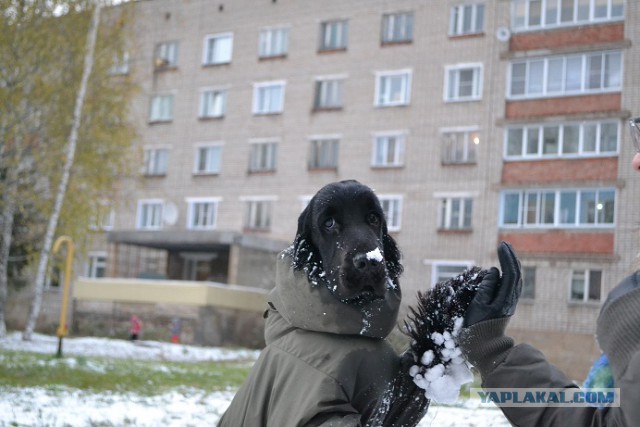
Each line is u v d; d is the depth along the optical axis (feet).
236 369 61.98
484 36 101.81
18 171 78.64
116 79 113.09
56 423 27.07
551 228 94.53
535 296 93.86
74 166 80.94
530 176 96.84
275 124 115.55
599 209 92.43
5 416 27.99
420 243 102.27
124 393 38.55
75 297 113.80
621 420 6.30
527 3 99.35
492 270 7.81
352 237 8.68
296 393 8.79
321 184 110.73
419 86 105.40
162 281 108.17
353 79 110.11
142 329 107.55
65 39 77.92
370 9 110.11
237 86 119.34
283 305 9.40
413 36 106.63
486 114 100.48
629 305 6.38
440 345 8.91
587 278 91.71
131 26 89.56
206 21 122.93
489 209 98.68
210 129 120.67
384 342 9.47
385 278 8.61
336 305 8.88
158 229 122.42
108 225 125.80
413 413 9.44
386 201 105.40
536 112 97.55
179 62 124.06
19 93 74.02
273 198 114.32
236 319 107.86
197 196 120.26
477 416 31.45
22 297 117.60
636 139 7.50
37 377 43.21
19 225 90.63
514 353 7.39
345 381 8.74
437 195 102.06
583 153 94.12
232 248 108.99
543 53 97.30
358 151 108.47
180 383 45.80
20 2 73.46
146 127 124.98
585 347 90.33
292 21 115.96
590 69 95.20
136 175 94.73
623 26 93.76
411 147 104.88
